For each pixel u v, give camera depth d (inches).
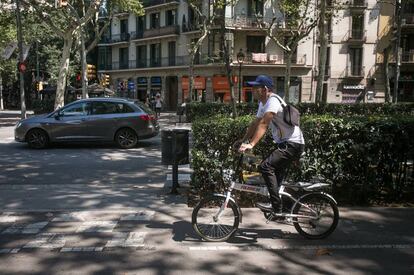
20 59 1001.5
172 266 185.3
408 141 267.0
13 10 1146.0
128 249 203.8
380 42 1844.2
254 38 1823.3
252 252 199.9
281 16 1775.3
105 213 258.4
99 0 1090.1
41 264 187.9
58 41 2053.4
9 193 311.1
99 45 2308.1
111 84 2303.2
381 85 1857.8
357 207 265.0
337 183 271.9
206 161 276.7
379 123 264.7
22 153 532.4
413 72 1889.8
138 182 360.8
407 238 216.8
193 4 1222.3
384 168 272.4
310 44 1786.4
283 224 231.3
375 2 1818.4
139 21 2172.7
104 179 375.9
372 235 220.7
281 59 1800.0
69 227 234.8
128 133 577.6
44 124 569.0
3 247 207.2
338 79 1843.0
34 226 236.7
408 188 275.4
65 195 303.3
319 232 215.0
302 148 208.8
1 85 2215.8
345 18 1817.2
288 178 266.7
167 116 1471.5
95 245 208.7
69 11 1125.7
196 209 213.2
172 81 2044.8
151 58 2127.2
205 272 179.6
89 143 626.2
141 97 2170.3
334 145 266.8
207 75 1845.5
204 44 1850.4
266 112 198.4
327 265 186.4
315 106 894.4
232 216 213.3
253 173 217.0
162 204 276.7
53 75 2012.8
